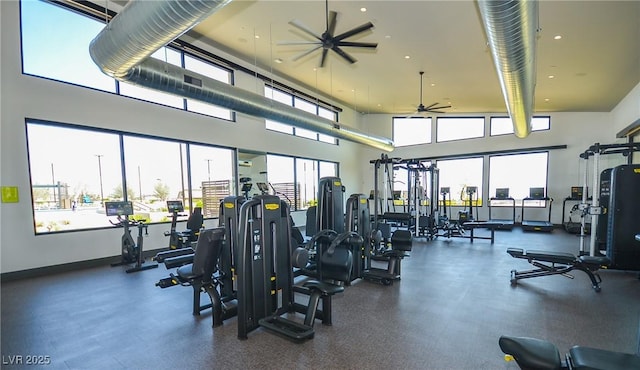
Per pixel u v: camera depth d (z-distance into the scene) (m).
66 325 2.92
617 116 8.12
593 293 3.69
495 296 3.62
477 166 10.63
